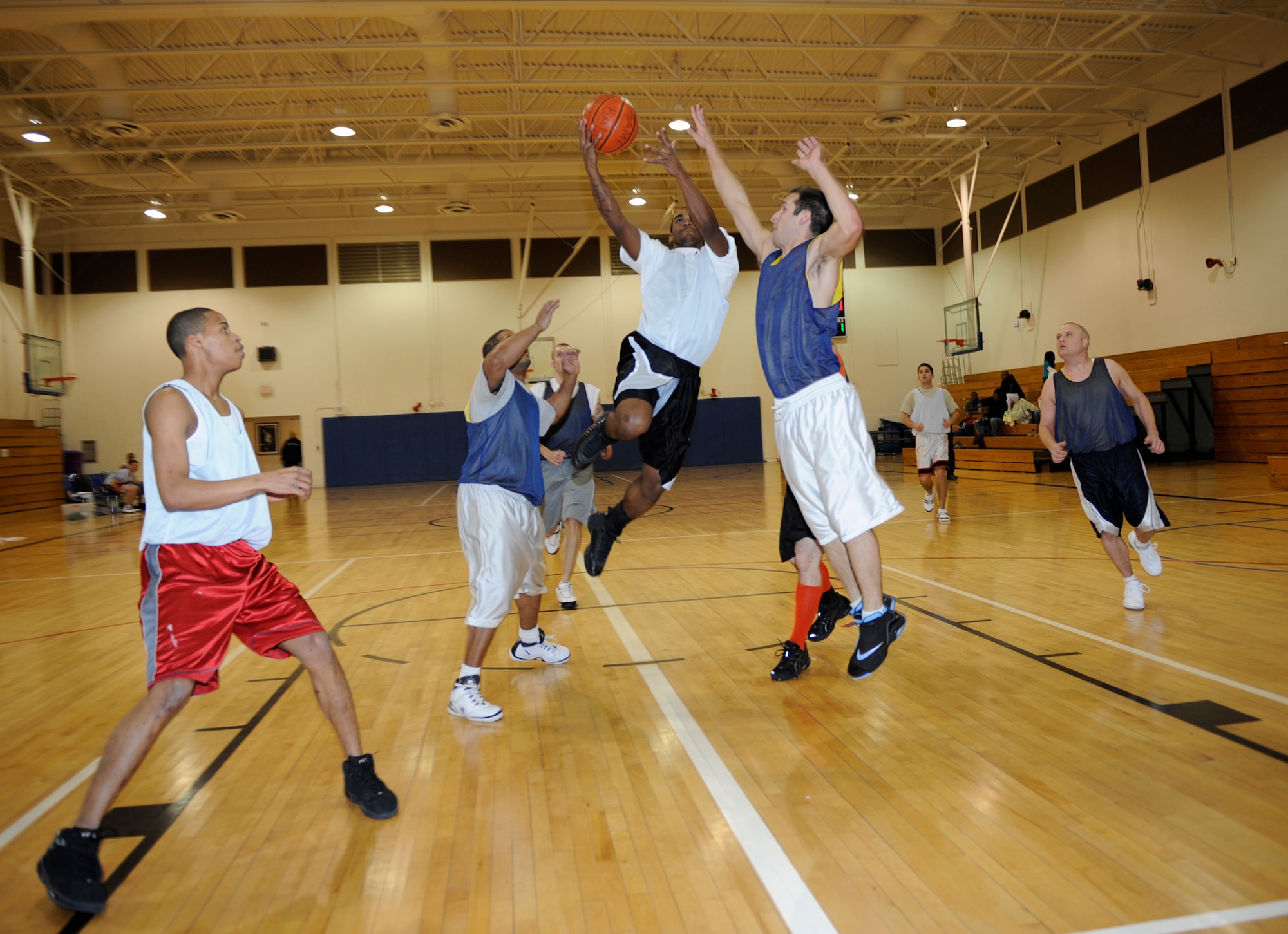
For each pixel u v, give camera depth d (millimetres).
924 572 5441
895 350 21188
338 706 2240
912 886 1755
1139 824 1975
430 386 19984
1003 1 10500
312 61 13109
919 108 13719
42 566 7992
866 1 10234
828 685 3213
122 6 9570
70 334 19094
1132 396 4086
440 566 6891
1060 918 1609
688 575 5848
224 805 2342
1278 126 12281
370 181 16531
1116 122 15250
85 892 1770
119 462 19125
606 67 13477
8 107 12609
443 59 11969
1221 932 1539
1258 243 12711
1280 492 8719
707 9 10281
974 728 2666
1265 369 12352
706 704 3062
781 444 2812
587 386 5059
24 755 2824
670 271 2926
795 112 13750
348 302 19844
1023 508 8922
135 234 19203
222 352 2219
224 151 15789
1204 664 3182
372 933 1681
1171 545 5984
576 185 18625
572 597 4910
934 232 21312
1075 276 16656
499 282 20078
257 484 1982
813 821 2082
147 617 2033
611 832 2080
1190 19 12484
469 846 2043
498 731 2879
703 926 1649
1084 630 3801
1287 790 2113
